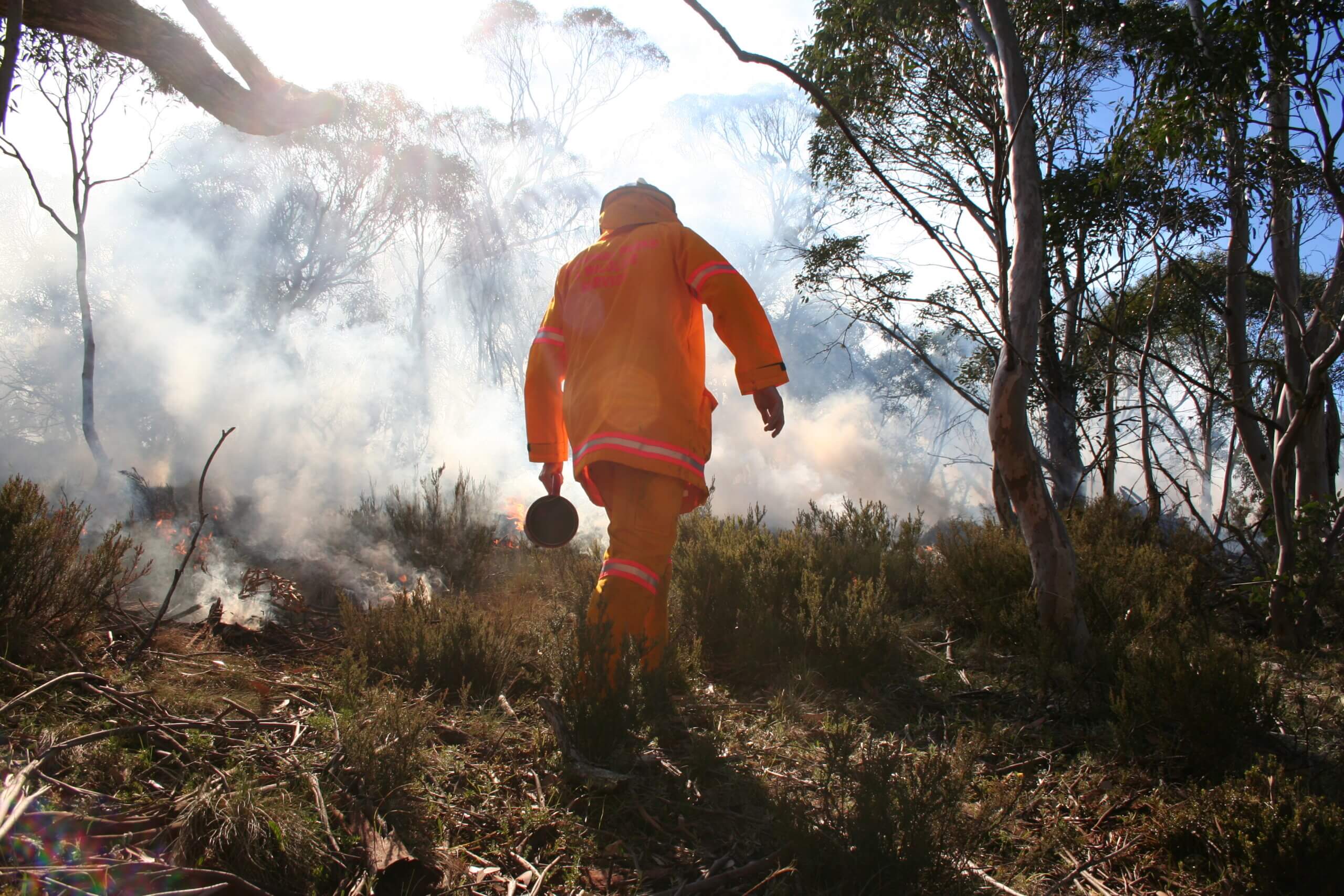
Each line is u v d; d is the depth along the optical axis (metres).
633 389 2.67
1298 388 5.78
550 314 3.03
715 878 1.86
